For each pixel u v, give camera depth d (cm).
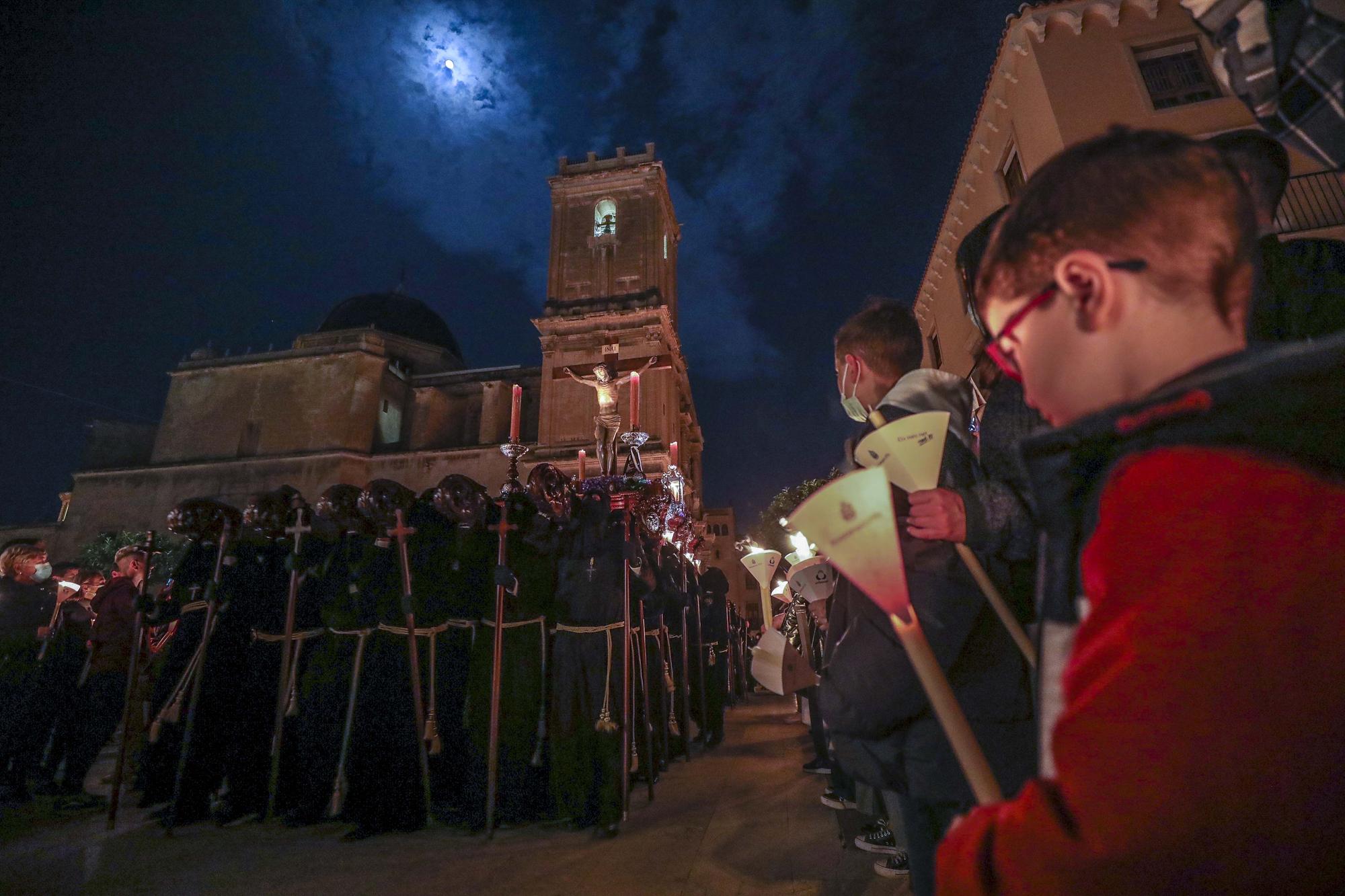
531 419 3262
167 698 464
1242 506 43
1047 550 63
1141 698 40
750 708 1050
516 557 425
